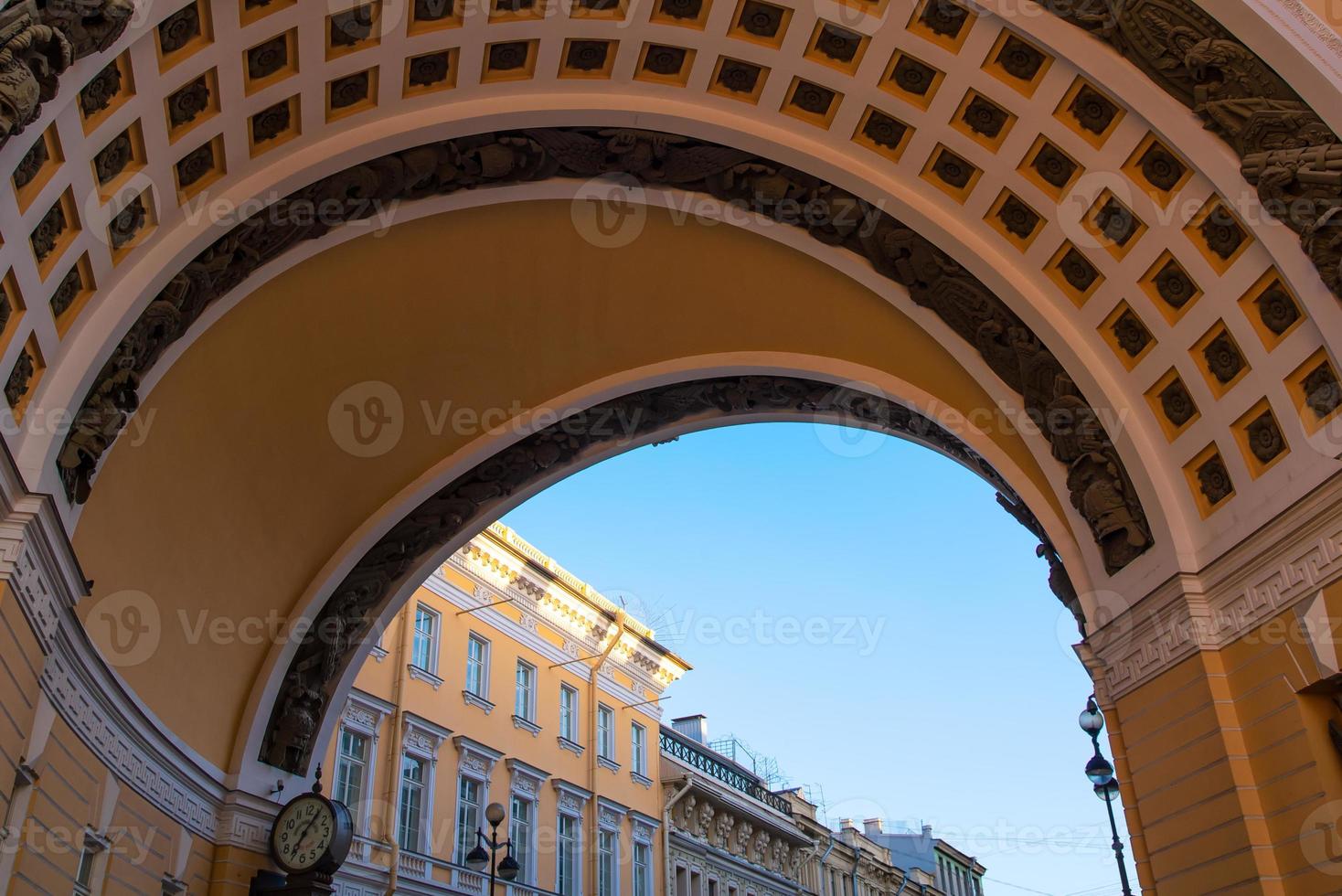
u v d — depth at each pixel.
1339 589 9.27
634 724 32.16
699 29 11.12
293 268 11.70
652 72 11.59
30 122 6.79
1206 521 10.79
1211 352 10.64
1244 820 9.72
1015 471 12.55
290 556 14.80
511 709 26.97
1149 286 10.98
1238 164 9.62
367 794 21.88
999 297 11.97
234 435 12.76
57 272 8.22
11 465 7.79
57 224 8.12
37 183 7.62
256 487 13.57
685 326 14.18
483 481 15.78
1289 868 9.47
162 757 12.31
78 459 9.10
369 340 13.42
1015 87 10.74
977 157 11.39
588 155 12.02
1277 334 9.97
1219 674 10.35
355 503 15.21
